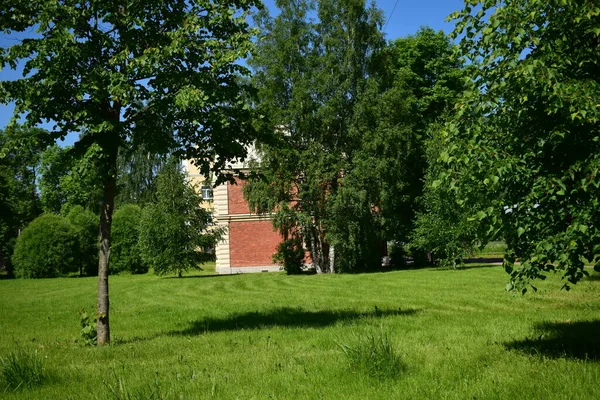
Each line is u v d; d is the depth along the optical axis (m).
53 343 10.02
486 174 5.46
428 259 34.56
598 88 5.29
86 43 8.63
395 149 29.78
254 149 30.50
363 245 31.34
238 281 26.20
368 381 5.54
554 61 5.65
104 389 5.56
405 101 30.50
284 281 25.00
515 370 5.75
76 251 40.56
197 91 8.56
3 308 17.45
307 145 30.72
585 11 5.23
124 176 59.38
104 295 9.52
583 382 5.05
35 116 8.55
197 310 14.77
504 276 20.98
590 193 5.21
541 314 10.42
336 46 31.00
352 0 30.84
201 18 9.44
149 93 9.05
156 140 9.80
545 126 5.80
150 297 19.86
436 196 25.50
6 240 44.47
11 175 48.72
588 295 13.30
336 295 17.20
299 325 10.63
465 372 5.75
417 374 5.75
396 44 38.22
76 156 8.91
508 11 5.72
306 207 31.02
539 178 5.45
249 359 7.17
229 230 38.31
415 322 10.07
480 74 6.00
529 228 5.51
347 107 30.88
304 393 5.22
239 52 9.05
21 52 8.10
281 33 31.17
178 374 6.30
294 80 30.48
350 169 30.14
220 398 5.12
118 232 41.16
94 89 8.42
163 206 31.97
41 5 8.26
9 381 6.04
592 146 5.43
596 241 5.18
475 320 9.99
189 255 32.22
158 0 8.96
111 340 10.02
